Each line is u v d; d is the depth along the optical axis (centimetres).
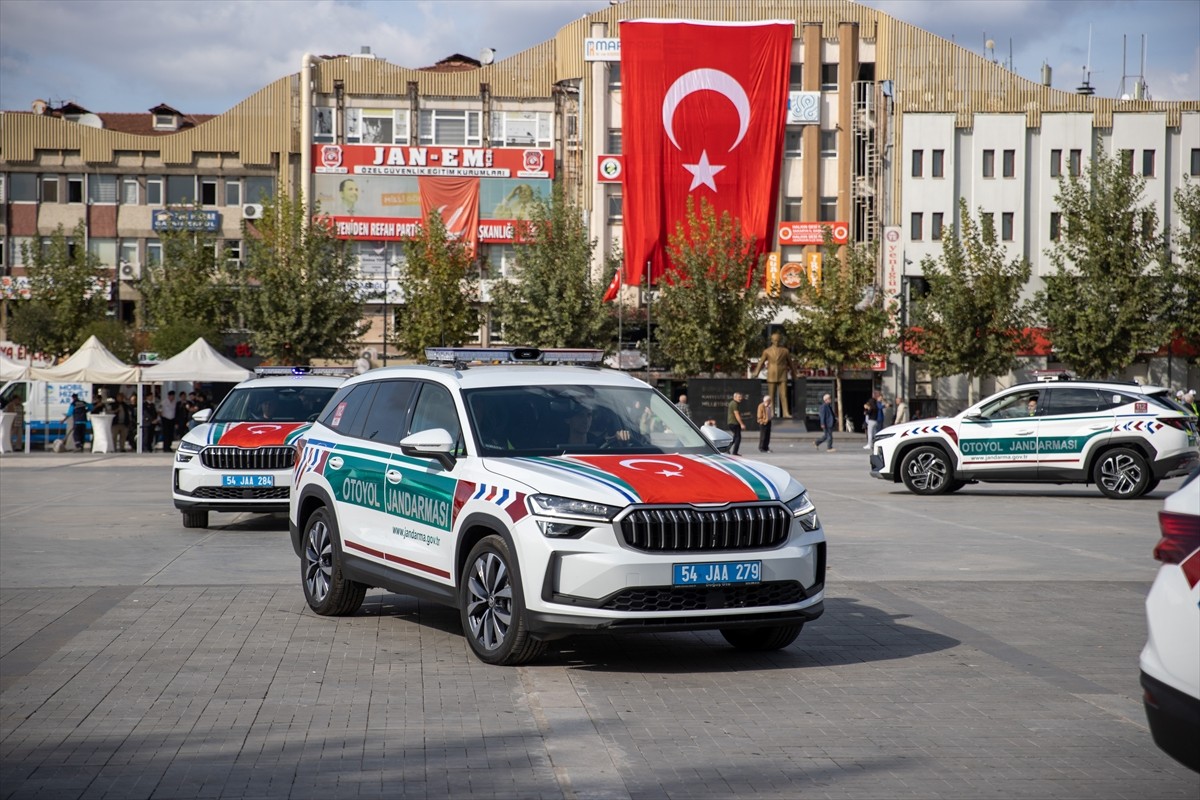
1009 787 524
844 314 6091
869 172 6925
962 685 720
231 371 3916
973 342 5734
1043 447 2075
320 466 974
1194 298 5622
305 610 985
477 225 7025
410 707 664
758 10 7056
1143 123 6756
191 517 1648
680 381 5994
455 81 7100
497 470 779
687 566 723
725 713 652
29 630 888
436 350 978
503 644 757
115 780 533
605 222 6994
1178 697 421
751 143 6894
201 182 7112
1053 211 6775
